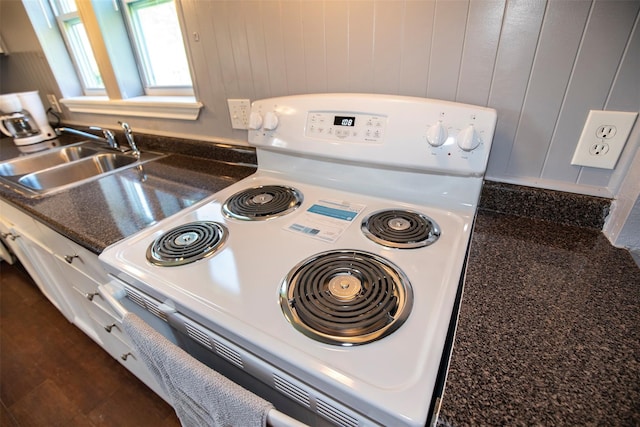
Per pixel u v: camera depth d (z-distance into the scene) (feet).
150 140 5.06
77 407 4.21
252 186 3.38
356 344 1.53
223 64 3.70
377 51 2.78
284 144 3.17
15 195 3.54
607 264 2.07
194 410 2.00
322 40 2.98
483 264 2.10
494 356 1.45
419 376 1.37
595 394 1.27
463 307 1.74
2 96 5.46
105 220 2.90
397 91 2.85
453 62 2.54
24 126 5.70
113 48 4.88
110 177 3.96
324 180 3.31
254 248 2.33
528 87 2.38
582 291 1.84
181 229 2.62
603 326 1.60
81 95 6.45
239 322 1.69
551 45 2.20
